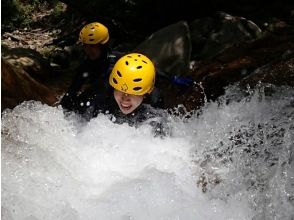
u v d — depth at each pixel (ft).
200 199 7.73
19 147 7.92
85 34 12.64
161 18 25.98
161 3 25.18
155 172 8.00
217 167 8.46
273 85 10.97
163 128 9.51
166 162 8.56
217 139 9.14
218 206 7.54
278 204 7.35
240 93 11.96
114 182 7.88
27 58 21.80
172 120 9.85
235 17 21.44
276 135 8.57
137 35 26.71
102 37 12.62
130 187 7.61
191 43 20.76
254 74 13.43
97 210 7.16
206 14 25.39
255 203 7.55
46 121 8.95
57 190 7.34
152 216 7.20
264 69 13.64
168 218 7.19
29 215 6.72
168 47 19.77
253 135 8.83
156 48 20.02
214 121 9.76
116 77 9.19
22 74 13.23
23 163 7.58
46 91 14.25
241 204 7.60
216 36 20.43
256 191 7.71
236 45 18.81
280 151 8.15
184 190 7.88
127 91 9.07
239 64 15.64
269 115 9.25
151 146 8.99
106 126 9.23
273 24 21.77
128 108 9.29
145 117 9.65
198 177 8.24
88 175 8.05
